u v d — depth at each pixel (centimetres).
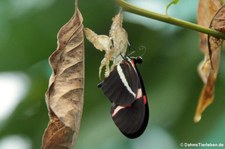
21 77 95
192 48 89
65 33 76
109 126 89
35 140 94
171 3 77
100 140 89
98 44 76
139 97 77
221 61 89
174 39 90
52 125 75
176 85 89
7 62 93
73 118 75
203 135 89
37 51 93
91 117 89
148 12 76
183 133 89
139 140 93
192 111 89
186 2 93
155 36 90
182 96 88
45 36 93
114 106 77
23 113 94
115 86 77
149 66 90
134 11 76
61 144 75
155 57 90
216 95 90
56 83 75
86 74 91
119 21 76
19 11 93
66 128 75
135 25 91
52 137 75
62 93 75
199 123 89
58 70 75
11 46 93
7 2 93
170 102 88
